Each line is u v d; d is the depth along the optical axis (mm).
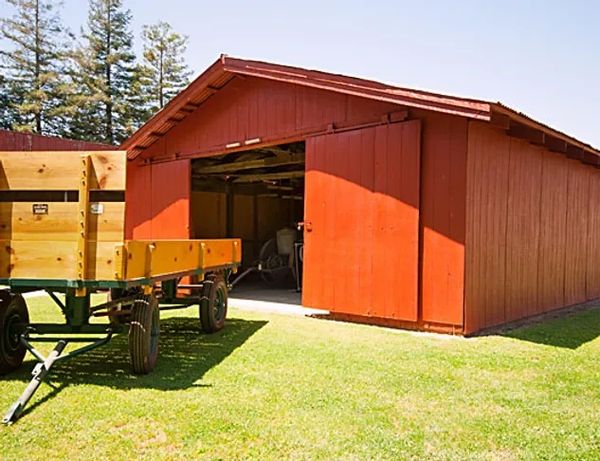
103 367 4215
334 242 6770
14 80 24484
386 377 3918
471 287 5719
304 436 2799
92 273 3625
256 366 4230
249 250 12969
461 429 2922
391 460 2537
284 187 12742
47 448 2637
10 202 3686
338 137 6777
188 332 5781
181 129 9234
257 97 7922
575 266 8680
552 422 3043
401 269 6074
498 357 4582
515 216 6695
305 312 7359
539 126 5996
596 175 9586
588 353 4812
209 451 2613
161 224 9578
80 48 26500
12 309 4074
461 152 5625
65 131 25500
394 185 6156
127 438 2760
